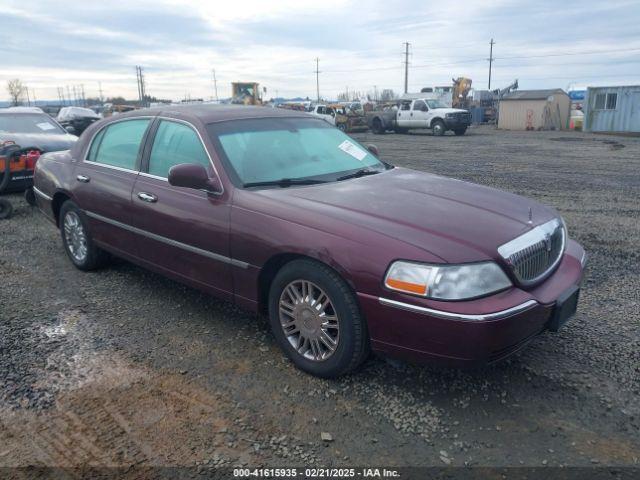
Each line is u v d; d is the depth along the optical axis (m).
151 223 4.26
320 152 4.33
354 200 3.48
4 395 3.23
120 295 4.77
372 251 2.99
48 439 2.86
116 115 5.09
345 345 3.18
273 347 3.82
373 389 3.28
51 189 5.50
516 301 2.91
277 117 4.51
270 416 3.03
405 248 2.93
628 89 28.28
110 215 4.71
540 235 3.30
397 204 3.42
